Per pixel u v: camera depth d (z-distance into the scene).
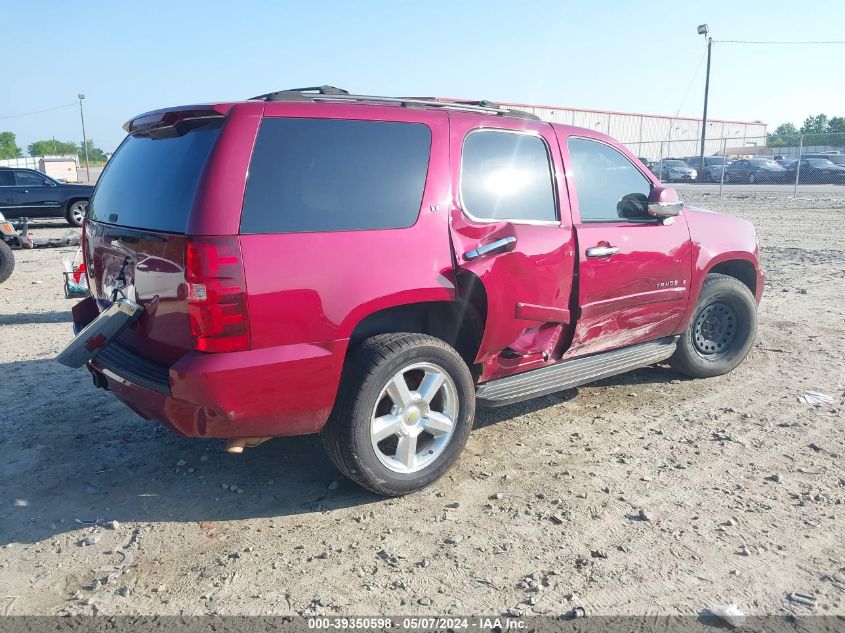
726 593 2.91
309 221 3.28
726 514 3.53
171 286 3.12
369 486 3.59
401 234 3.54
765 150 53.34
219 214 3.04
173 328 3.19
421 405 3.67
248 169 3.15
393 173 3.59
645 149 47.97
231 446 3.34
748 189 31.75
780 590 2.93
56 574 3.10
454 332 3.96
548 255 4.16
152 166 3.51
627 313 4.78
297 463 4.17
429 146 3.74
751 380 5.55
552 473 4.00
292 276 3.18
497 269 3.87
